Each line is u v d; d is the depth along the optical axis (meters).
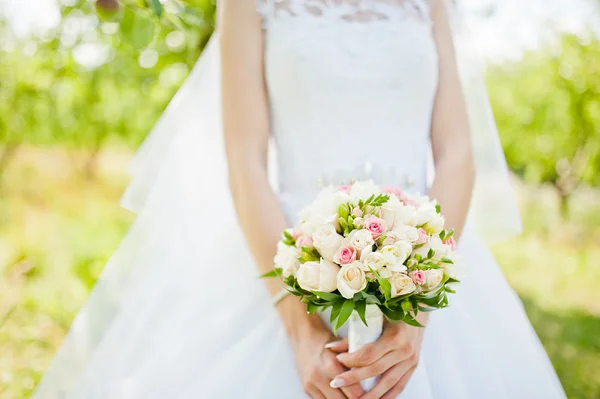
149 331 1.73
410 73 1.63
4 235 7.08
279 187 1.69
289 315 1.43
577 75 9.00
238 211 1.52
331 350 1.37
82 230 7.20
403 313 1.21
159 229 1.85
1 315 4.39
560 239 9.43
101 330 1.87
